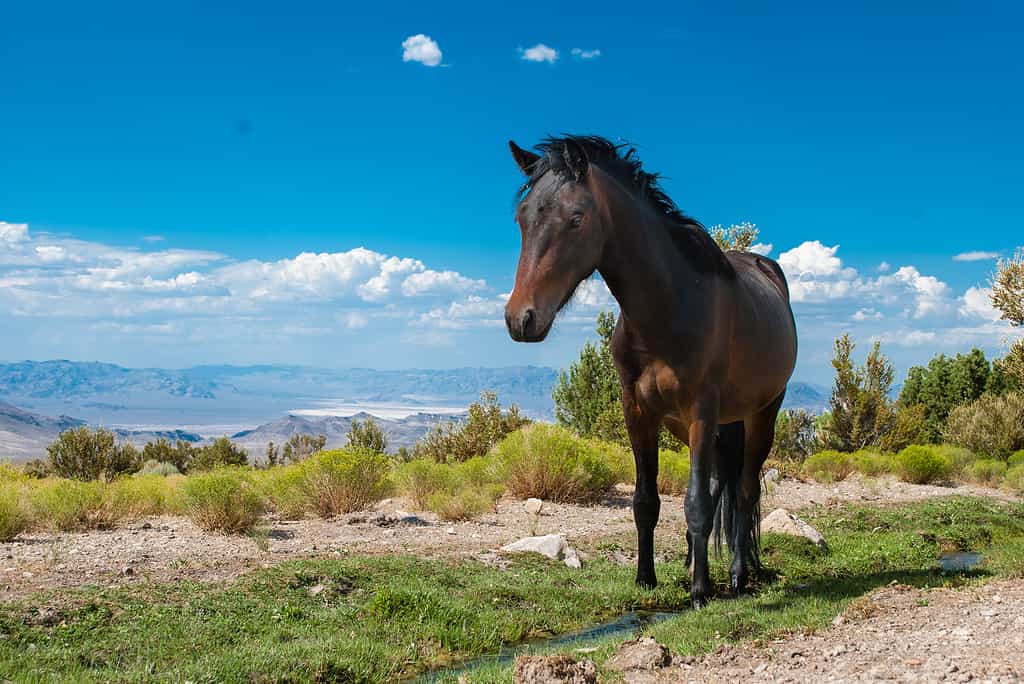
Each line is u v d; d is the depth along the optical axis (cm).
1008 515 1172
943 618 449
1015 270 2211
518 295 460
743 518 644
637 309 508
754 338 560
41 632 495
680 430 564
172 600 571
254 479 1245
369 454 1181
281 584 618
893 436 2291
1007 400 2216
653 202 524
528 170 510
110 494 1012
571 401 2083
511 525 1030
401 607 568
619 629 570
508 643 545
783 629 463
